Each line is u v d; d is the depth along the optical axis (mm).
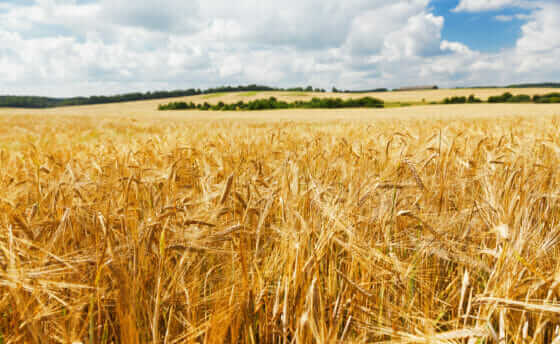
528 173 2646
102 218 1535
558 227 1772
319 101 100250
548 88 110312
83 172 3086
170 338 1613
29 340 1293
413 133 5891
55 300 1514
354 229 1792
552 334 1672
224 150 4480
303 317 1322
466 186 2816
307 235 1638
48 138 8500
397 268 1743
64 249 1734
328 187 2400
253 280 1623
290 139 6445
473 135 6410
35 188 2637
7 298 1513
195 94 159500
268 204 1753
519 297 1598
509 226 1681
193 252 1665
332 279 1783
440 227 2113
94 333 1498
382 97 110375
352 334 1638
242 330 1661
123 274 1367
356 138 6949
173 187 2586
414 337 1465
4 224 1688
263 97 123812
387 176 2529
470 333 1399
